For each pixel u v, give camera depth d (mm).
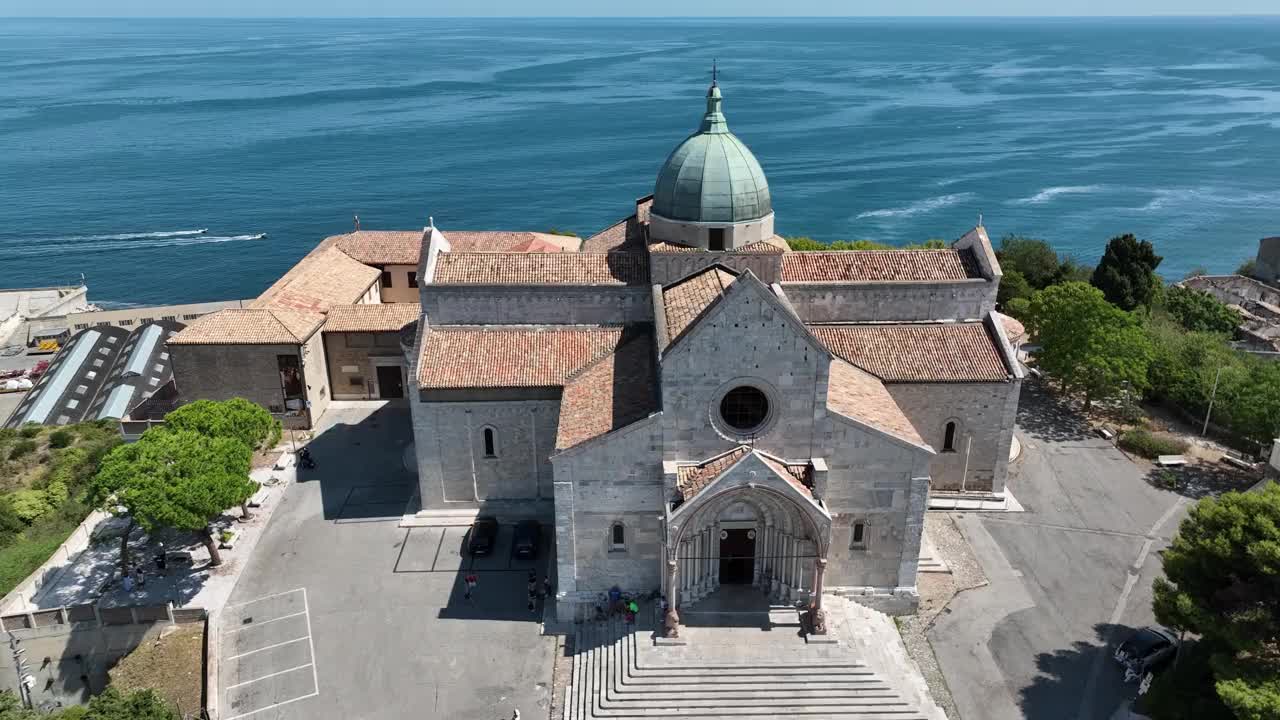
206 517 58031
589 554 55250
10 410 103250
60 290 148750
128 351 109438
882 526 54969
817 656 50531
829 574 56250
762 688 48969
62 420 94500
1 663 57688
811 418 51938
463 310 65562
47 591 61344
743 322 49594
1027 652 53156
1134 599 57906
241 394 82938
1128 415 82250
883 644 52562
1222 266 181750
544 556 62750
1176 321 108375
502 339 65250
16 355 121438
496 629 55688
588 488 53562
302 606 57938
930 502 67938
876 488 53969
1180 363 87438
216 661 53375
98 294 157625
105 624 57281
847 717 47750
